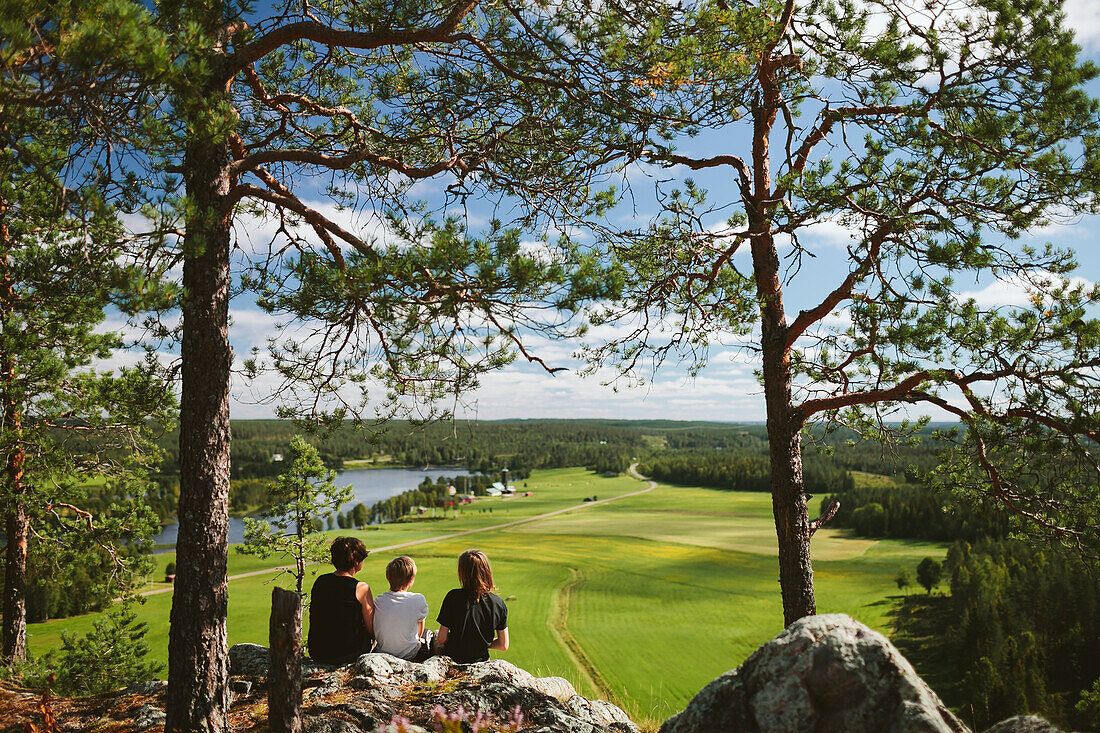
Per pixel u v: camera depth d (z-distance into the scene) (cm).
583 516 19050
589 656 6225
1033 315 766
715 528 16188
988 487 873
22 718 537
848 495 14888
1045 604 5541
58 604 6009
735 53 655
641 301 820
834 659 274
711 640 6831
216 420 526
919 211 738
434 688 545
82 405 1293
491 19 622
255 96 701
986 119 750
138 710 548
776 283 930
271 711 382
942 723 246
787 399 909
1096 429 713
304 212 560
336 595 625
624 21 617
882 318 794
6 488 1291
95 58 384
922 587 8900
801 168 889
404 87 713
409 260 486
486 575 641
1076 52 734
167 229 458
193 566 506
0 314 1150
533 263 468
